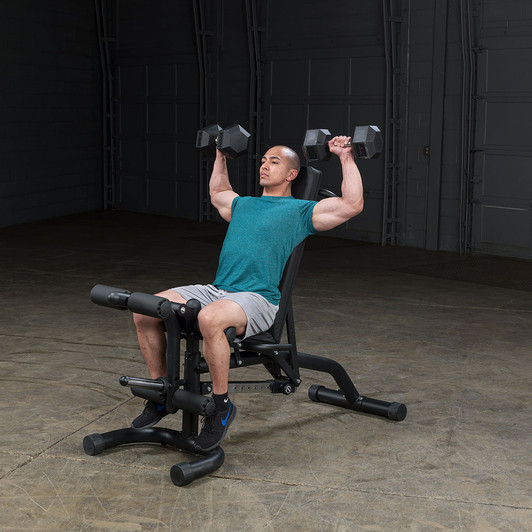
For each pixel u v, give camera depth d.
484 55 7.79
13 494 2.64
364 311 5.45
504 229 7.89
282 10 9.34
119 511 2.54
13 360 4.20
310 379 3.96
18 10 9.65
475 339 4.73
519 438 3.20
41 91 10.12
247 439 3.17
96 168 11.34
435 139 8.23
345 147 3.07
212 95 10.15
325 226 3.10
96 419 3.35
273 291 3.07
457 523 2.48
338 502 2.62
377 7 8.48
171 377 2.87
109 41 11.09
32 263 7.15
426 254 8.12
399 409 3.36
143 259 7.45
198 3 9.95
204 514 2.53
